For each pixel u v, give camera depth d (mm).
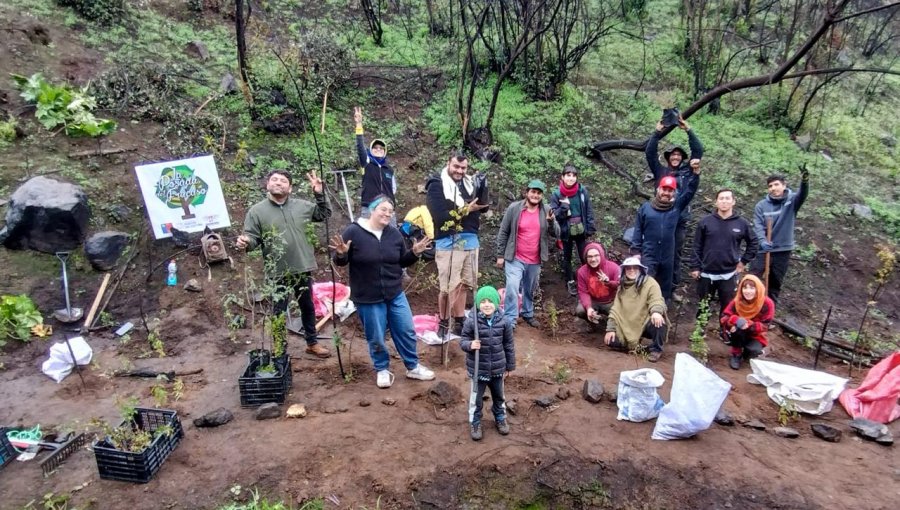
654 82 12594
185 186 7012
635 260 6395
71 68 8969
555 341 6895
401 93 10734
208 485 4176
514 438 4816
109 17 10258
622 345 6625
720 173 10297
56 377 5418
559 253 8359
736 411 5410
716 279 6887
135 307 6539
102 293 6516
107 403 5094
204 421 4762
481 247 8273
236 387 5422
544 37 11133
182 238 7172
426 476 4379
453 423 4969
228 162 8391
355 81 10781
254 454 4469
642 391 5035
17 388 5293
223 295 6812
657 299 6324
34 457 4430
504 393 5484
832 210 9984
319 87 9742
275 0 13016
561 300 7812
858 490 4414
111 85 8781
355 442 4645
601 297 7059
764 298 6141
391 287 5195
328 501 4137
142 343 6102
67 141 7891
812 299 8422
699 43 11836
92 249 6723
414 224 6727
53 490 4098
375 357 5406
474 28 11562
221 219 7191
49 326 6102
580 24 12852
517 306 6922
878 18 14969
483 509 4344
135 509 3955
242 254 7383
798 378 5660
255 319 6570
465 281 6465
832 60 11922
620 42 13820
